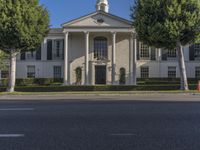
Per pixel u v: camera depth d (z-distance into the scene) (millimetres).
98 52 51000
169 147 7230
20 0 33500
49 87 36219
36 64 56438
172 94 29562
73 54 51000
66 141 7762
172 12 31969
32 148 7191
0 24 32719
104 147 7234
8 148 7199
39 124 9820
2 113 12117
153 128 9164
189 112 12125
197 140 7824
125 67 50688
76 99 20891
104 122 10109
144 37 34062
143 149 7074
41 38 34594
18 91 35531
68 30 48125
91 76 50531
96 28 48250
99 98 22234
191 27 32344
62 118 10883
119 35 50938
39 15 34188
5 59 49156
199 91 31812
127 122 10086
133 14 34938
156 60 56031
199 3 32469
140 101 17500
